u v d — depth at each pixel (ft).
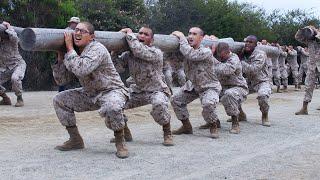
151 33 23.06
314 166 20.33
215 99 25.79
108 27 73.10
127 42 22.58
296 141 26.11
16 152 21.67
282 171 19.43
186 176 18.31
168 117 23.50
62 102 21.70
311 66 37.37
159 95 23.15
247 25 99.86
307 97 37.73
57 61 21.35
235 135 27.61
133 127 29.86
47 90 61.82
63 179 17.49
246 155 22.24
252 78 31.58
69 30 20.79
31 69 61.21
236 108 28.02
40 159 20.33
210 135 26.76
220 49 27.30
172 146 23.75
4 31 37.32
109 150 22.36
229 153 22.57
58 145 22.94
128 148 22.94
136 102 23.68
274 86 75.25
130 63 23.31
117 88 21.13
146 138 25.81
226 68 27.02
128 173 18.47
